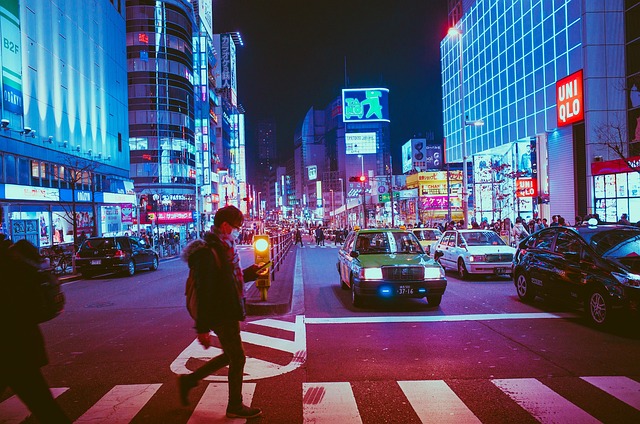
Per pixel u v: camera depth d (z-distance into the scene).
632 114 31.50
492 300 11.43
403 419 4.47
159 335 8.39
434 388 5.32
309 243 54.84
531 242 11.02
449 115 61.78
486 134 49.59
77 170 32.28
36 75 30.33
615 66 32.12
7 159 27.44
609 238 8.89
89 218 37.22
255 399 5.06
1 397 5.32
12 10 27.31
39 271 3.58
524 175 40.62
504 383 5.45
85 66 37.66
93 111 38.88
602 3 32.31
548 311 9.90
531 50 40.19
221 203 93.06
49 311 3.56
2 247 3.48
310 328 8.60
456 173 56.00
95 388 5.53
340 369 6.11
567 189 35.28
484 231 17.00
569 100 33.97
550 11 37.12
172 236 50.09
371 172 117.69
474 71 52.84
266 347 7.24
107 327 9.26
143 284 16.86
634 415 4.49
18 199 27.48
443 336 7.82
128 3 68.88
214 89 96.12
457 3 58.50
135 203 47.72
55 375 6.08
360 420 4.47
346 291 13.46
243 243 56.34
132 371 6.20
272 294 11.42
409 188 60.12
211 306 4.21
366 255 11.55
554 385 5.35
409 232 12.60
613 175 29.48
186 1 74.31
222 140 99.44
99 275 21.00
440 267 10.48
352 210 81.12
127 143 47.00
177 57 71.19
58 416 3.46
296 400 5.01
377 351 6.95
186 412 4.72
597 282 8.14
